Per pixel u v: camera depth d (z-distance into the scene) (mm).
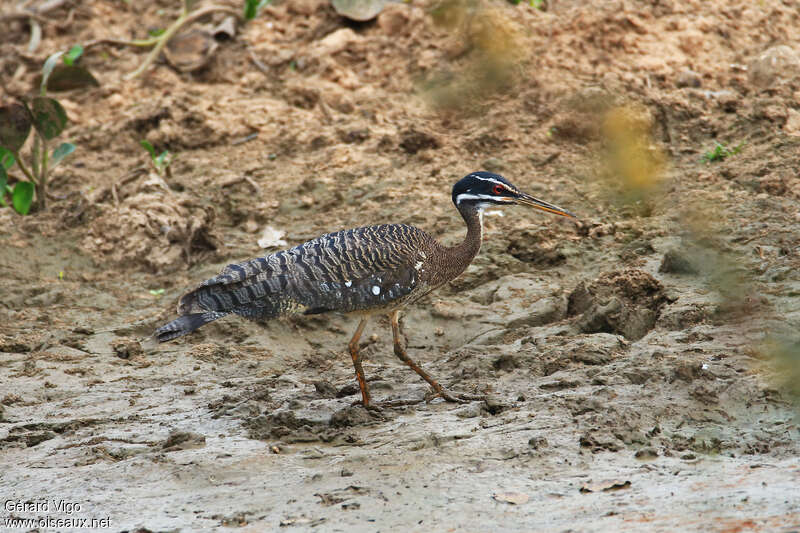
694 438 9258
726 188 15203
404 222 15172
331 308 10703
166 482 9273
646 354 11125
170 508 8695
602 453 9102
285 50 20359
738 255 13016
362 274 10656
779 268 12492
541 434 9539
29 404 11594
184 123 18516
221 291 10664
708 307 11953
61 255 15562
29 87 19562
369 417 10492
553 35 19328
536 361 11438
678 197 15133
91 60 20750
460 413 10398
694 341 11336
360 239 10883
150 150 16891
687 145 16766
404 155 17344
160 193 16312
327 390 11344
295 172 17078
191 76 20109
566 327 12344
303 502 8555
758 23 20000
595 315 12219
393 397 11164
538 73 18344
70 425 10875
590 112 17188
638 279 12805
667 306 12203
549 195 15773
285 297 10617
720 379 10258
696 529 7262
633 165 8766
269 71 19922
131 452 10086
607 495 8195
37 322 13828
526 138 17250
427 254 11117
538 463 8953
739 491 7949
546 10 20484
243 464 9531
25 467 9898
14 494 9266
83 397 11719
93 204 16453
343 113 18688
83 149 18375
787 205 14398
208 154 17844
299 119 18469
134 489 9180
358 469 9148
